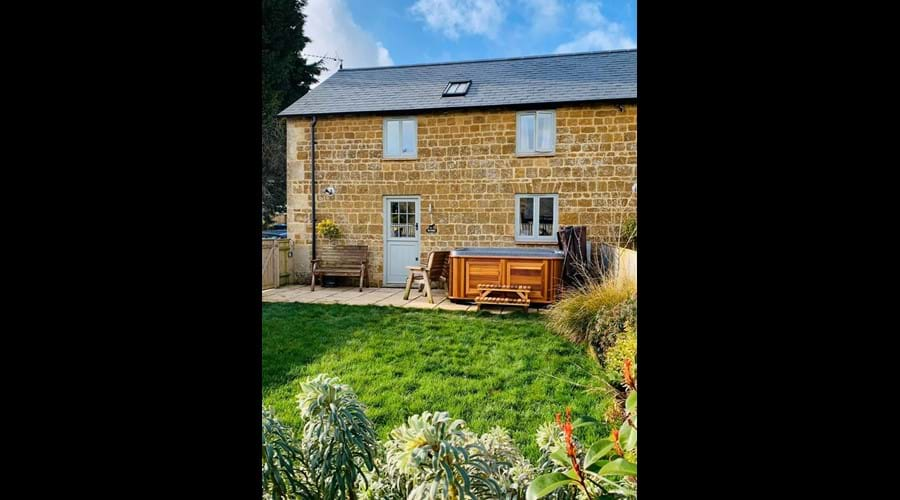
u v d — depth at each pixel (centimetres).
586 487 119
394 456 155
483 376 447
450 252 844
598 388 328
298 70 1916
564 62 1068
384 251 999
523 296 755
